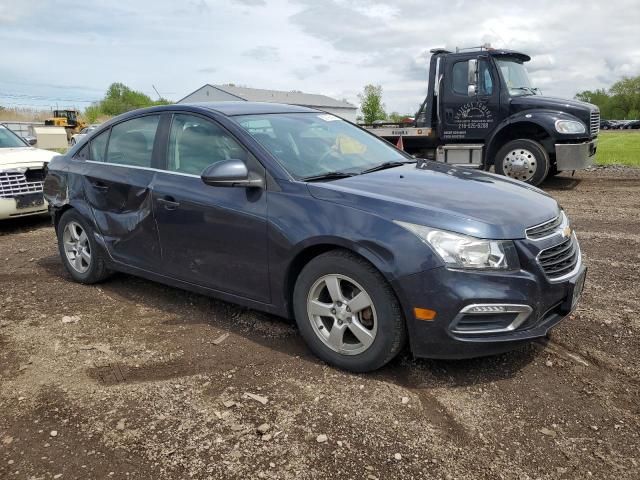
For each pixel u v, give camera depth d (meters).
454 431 2.82
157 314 4.41
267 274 3.67
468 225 3.07
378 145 4.74
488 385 3.24
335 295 3.37
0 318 4.42
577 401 3.07
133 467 2.60
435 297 3.02
